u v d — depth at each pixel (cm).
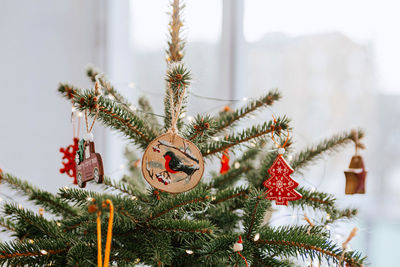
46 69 150
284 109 147
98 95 106
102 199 98
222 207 114
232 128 116
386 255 136
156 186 105
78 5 154
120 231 107
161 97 155
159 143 105
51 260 104
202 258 105
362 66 140
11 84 145
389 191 138
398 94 137
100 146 156
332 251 103
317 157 118
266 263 107
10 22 144
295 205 118
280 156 109
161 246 105
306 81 146
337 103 143
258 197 107
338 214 114
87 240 106
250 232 108
